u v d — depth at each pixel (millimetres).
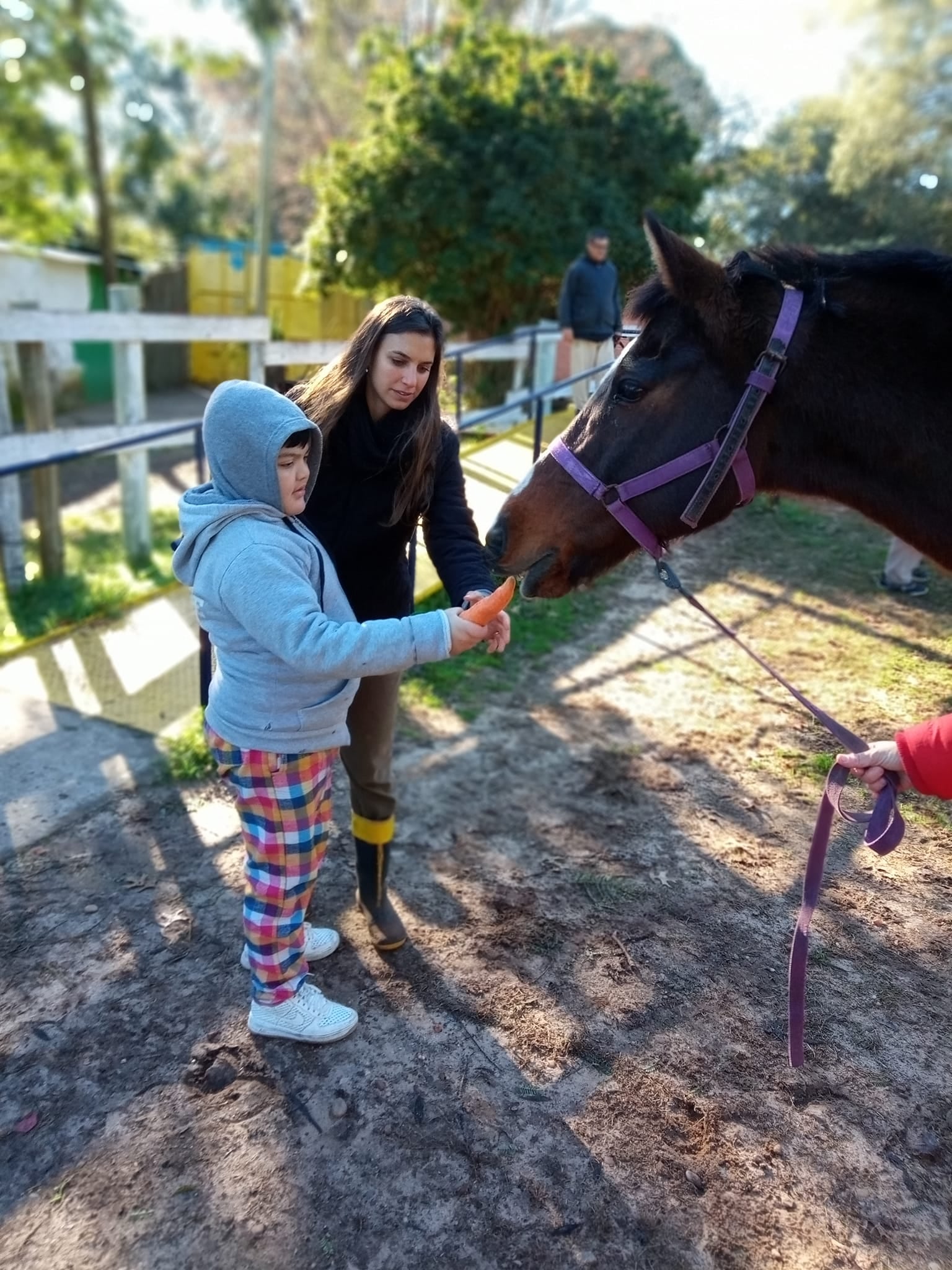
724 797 3457
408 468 2004
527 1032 2320
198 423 5699
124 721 3898
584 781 3537
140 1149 1974
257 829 1997
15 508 5652
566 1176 1928
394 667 1634
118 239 23297
